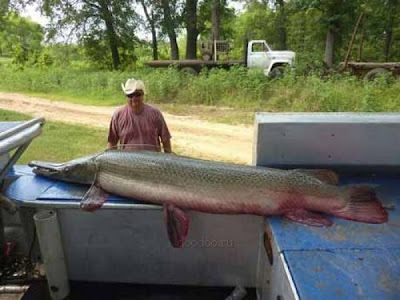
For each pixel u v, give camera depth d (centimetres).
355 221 225
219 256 289
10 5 2378
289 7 2317
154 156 266
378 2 1970
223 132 923
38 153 734
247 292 293
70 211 282
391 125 269
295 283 172
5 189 278
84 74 1756
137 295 298
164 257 294
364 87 1134
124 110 375
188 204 253
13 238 331
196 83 1310
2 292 311
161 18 2383
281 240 209
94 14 2344
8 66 2469
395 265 185
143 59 2647
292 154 277
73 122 1045
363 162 277
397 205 240
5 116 1130
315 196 238
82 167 277
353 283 172
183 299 294
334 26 1906
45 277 321
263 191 243
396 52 2402
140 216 281
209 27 2578
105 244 292
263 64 1566
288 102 1146
